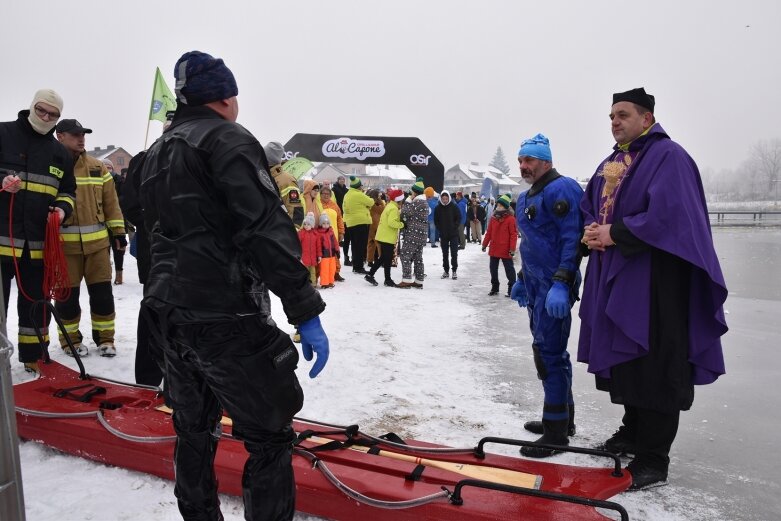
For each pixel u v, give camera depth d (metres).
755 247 21.02
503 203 10.52
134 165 3.53
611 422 4.60
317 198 10.55
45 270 5.02
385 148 20.23
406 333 7.45
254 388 2.20
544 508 2.74
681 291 3.29
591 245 3.45
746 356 6.53
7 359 2.02
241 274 2.19
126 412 3.75
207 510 2.48
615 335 3.37
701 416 4.73
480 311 9.15
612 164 3.49
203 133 2.17
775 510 3.29
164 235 2.24
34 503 3.08
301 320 2.16
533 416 4.67
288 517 2.38
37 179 4.90
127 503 3.11
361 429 4.32
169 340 2.25
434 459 3.27
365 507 2.86
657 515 3.21
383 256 11.47
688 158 3.30
